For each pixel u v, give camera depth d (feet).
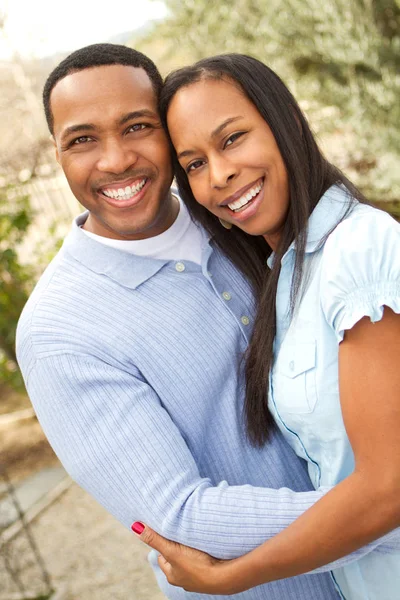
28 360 5.38
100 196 5.59
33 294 5.72
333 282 4.27
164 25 22.79
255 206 5.17
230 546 4.75
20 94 25.64
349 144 20.52
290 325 4.96
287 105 5.15
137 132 5.48
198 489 4.93
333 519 4.25
